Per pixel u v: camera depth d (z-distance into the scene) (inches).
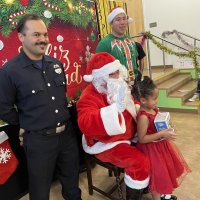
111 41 90.0
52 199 85.4
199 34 226.4
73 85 96.0
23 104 60.7
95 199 83.1
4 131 76.0
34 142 62.2
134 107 70.9
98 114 60.2
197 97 175.9
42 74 61.9
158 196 70.2
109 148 66.2
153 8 243.8
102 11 124.6
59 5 88.5
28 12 78.1
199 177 90.1
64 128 67.1
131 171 64.1
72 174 73.9
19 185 83.5
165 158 66.8
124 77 70.8
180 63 239.5
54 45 87.1
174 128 68.5
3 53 73.3
